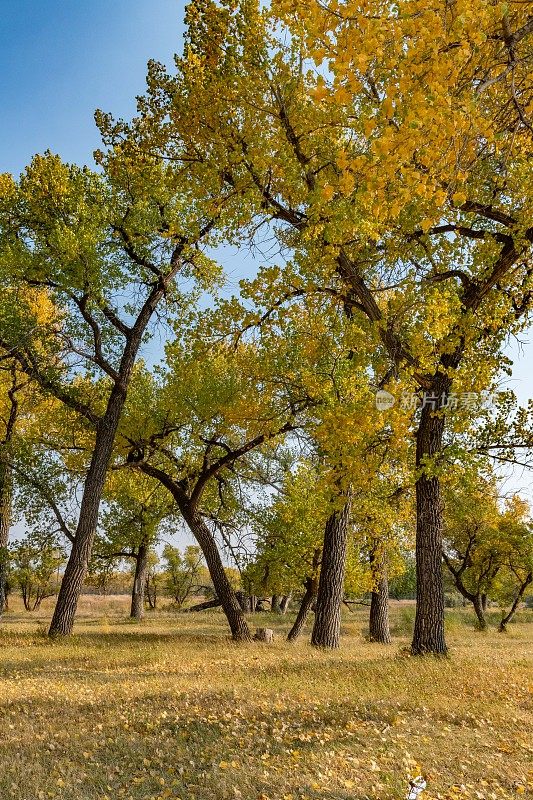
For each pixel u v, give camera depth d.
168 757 5.46
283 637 21.81
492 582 34.47
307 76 10.09
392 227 10.21
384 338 10.65
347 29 5.05
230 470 20.03
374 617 21.81
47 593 41.22
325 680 9.02
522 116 7.20
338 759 5.34
